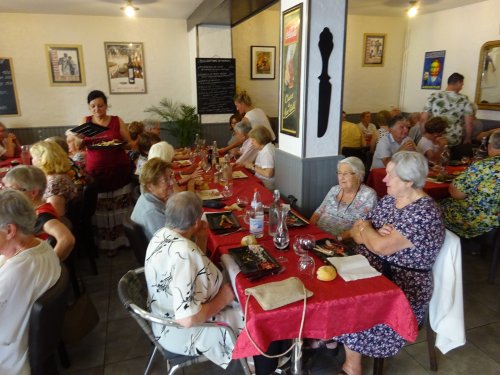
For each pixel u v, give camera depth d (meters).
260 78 6.02
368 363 1.96
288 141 2.80
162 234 1.47
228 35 5.44
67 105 5.39
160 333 1.50
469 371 1.90
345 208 2.19
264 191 2.78
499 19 5.00
